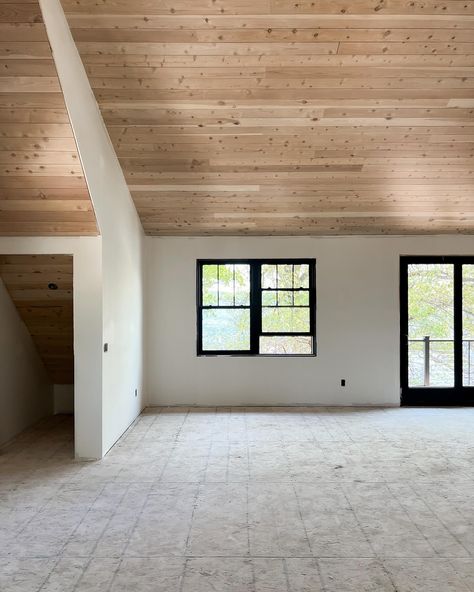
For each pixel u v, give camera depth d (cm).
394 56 423
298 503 374
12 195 428
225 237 707
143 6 379
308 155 539
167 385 705
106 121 484
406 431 574
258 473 438
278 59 425
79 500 380
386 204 627
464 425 600
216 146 524
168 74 437
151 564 290
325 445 520
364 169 562
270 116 486
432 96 464
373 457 482
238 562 292
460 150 534
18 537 322
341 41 410
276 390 705
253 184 586
